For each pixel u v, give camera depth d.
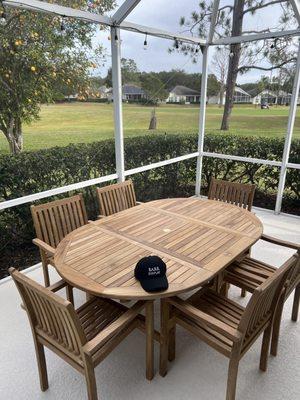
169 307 1.70
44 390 1.73
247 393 1.70
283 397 1.68
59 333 1.47
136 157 4.34
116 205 2.87
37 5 2.37
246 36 3.82
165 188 4.96
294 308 2.23
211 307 1.81
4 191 2.92
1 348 2.04
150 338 1.69
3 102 2.74
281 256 3.18
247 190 2.89
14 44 2.68
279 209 4.31
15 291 2.65
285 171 4.12
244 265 2.24
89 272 1.70
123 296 1.50
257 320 1.59
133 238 2.12
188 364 1.89
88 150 3.64
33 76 2.90
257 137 4.67
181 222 2.40
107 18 2.89
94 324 1.69
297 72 3.66
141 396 1.68
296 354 1.98
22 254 3.24
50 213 2.40
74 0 3.02
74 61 3.20
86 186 3.42
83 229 2.27
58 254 1.90
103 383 1.76
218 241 2.07
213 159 5.11
